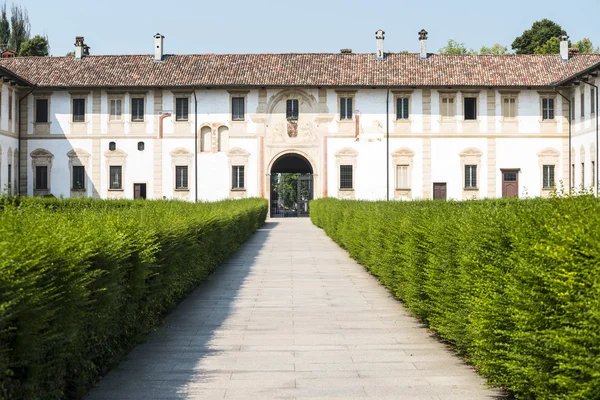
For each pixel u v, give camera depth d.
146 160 50.59
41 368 6.34
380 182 50.38
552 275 6.10
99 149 50.44
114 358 9.42
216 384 8.75
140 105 50.66
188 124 50.66
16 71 50.75
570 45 84.12
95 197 50.31
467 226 9.50
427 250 11.92
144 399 8.09
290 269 21.55
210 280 18.95
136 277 9.87
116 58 52.66
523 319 6.46
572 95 48.81
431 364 9.82
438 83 49.16
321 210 41.03
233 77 50.38
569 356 5.67
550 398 6.26
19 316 5.88
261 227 43.72
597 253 5.65
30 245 6.43
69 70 51.03
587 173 45.09
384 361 10.01
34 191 50.09
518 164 49.88
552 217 7.05
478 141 50.03
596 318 5.39
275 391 8.44
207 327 12.53
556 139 49.66
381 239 17.11
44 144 50.16
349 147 50.47
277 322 13.05
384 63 51.72
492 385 8.19
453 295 9.88
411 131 50.31
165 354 10.38
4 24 96.69
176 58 52.62
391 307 14.76
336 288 17.55
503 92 49.91
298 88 50.53
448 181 50.19
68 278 6.82
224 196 50.75
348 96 50.50
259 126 50.72
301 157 52.25
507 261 7.66
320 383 8.81
